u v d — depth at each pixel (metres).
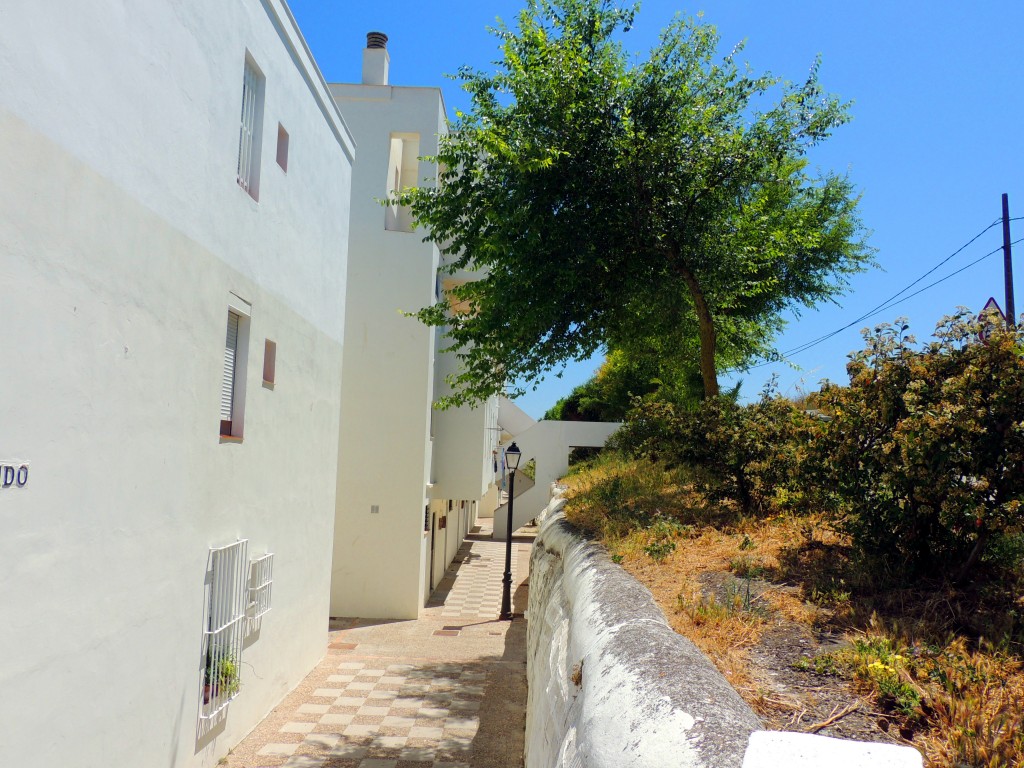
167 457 5.87
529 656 9.91
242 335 7.63
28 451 4.14
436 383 17.92
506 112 10.66
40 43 4.12
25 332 4.09
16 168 3.96
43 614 4.31
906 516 5.09
